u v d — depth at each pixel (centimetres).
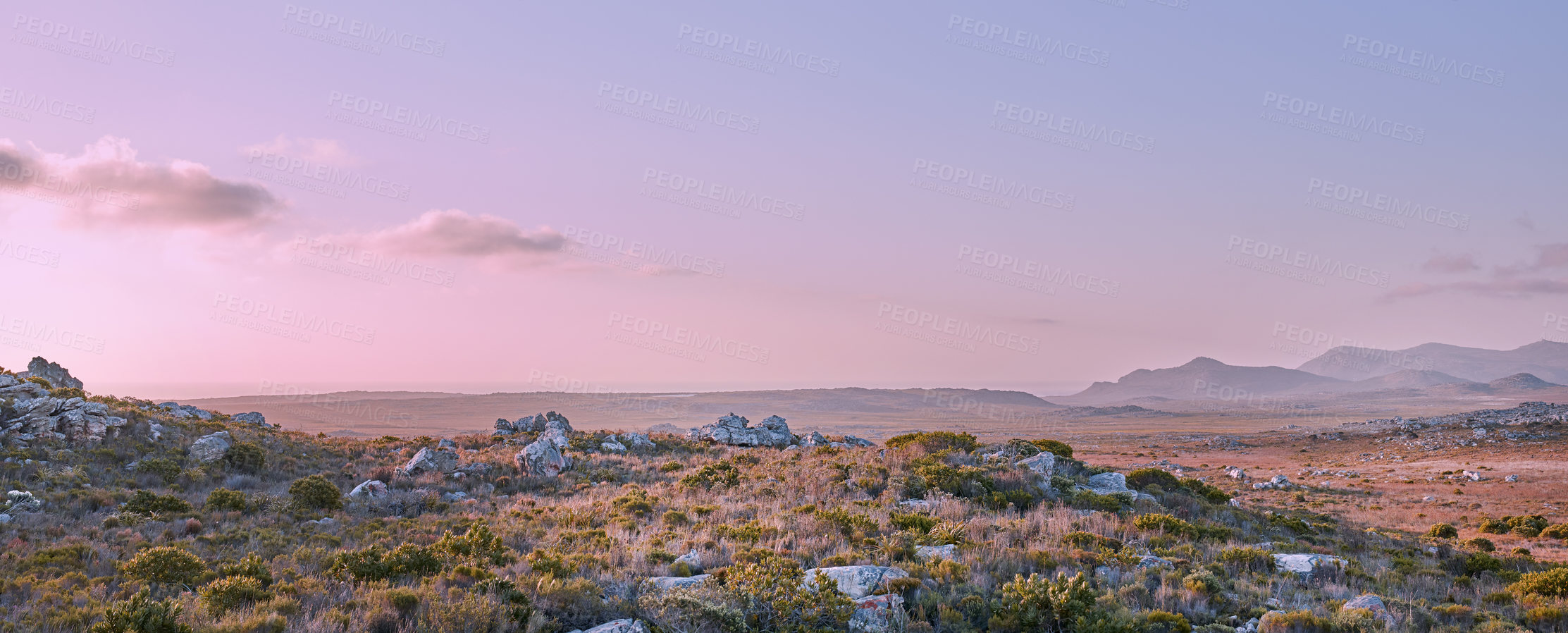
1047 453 3781
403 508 3067
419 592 1184
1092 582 1489
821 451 4747
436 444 5438
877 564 1529
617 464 4572
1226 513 3075
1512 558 2545
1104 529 2189
